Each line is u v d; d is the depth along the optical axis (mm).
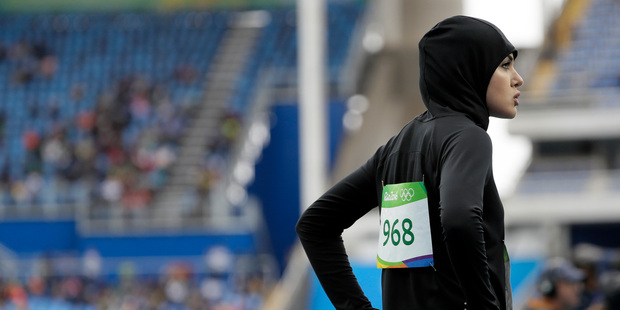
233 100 62688
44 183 53438
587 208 44906
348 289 6160
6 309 42625
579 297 14977
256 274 44250
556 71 53031
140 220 51375
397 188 5781
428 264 5539
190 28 71562
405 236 5664
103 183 53312
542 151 49281
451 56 5688
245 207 51281
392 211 5789
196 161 57031
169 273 44719
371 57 70625
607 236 46125
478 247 5016
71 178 54031
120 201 52500
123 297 43656
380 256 5883
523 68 57344
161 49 68938
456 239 5027
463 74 5672
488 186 5512
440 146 5535
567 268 14039
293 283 32938
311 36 40344
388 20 70625
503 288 5570
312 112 40000
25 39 70438
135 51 69062
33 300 43375
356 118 66250
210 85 64562
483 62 5656
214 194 51312
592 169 48375
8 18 72750
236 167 56719
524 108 47562
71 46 69875
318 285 29797
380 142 63531
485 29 5691
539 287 14641
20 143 58594
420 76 5898
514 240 45375
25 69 66562
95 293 44094
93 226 51281
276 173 58875
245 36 69625
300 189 58344
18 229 51406
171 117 60656
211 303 43094
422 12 70500
